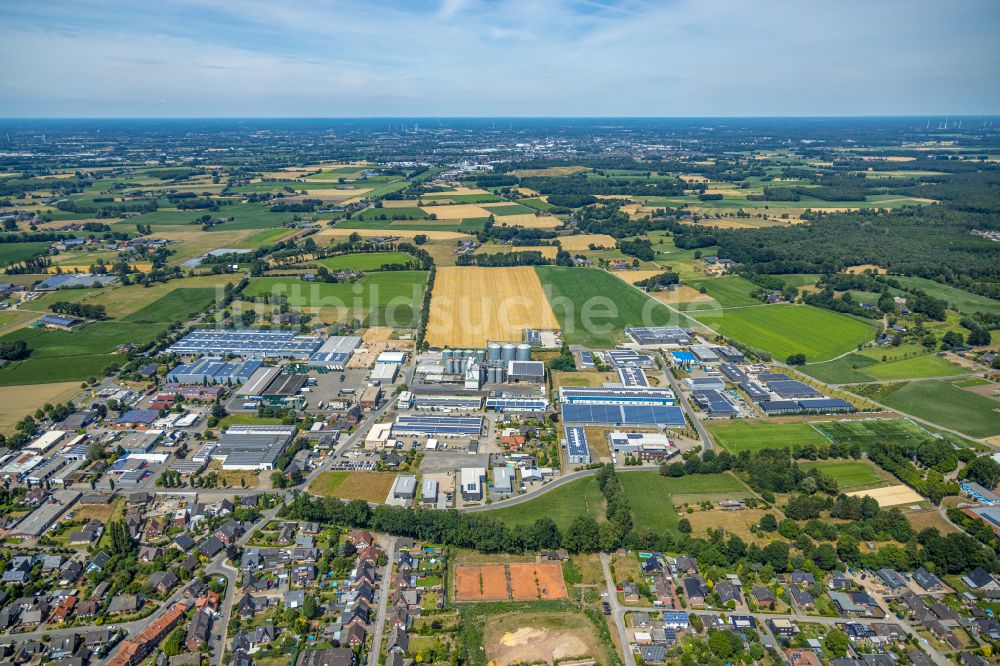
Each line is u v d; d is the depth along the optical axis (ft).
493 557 560.61
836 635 462.60
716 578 531.50
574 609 501.15
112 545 553.64
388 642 465.47
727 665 450.30
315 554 552.00
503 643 467.93
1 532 582.35
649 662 456.04
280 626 480.64
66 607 492.54
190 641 458.91
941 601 513.45
